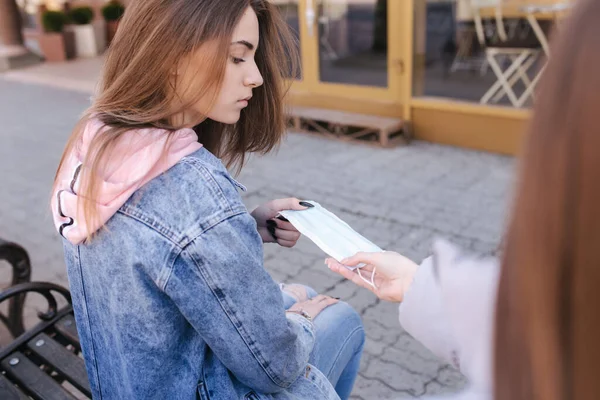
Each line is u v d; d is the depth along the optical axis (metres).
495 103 5.46
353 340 1.80
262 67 1.60
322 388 1.48
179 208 1.19
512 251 0.50
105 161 1.19
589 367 0.45
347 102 6.26
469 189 4.63
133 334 1.27
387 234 4.00
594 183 0.43
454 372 2.72
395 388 2.65
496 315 0.53
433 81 5.98
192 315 1.21
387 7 5.70
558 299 0.45
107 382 1.42
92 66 11.45
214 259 1.18
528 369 0.49
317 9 6.28
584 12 0.44
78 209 1.21
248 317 1.24
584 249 0.43
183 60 1.24
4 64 11.42
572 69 0.44
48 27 12.24
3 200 4.99
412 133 5.88
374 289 1.30
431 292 0.88
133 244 1.20
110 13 12.89
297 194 4.73
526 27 5.87
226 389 1.32
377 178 4.96
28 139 6.78
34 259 3.96
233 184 1.28
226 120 1.36
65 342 2.14
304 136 6.17
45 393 1.84
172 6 1.22
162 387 1.30
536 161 0.46
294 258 3.73
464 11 5.92
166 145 1.21
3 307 3.28
